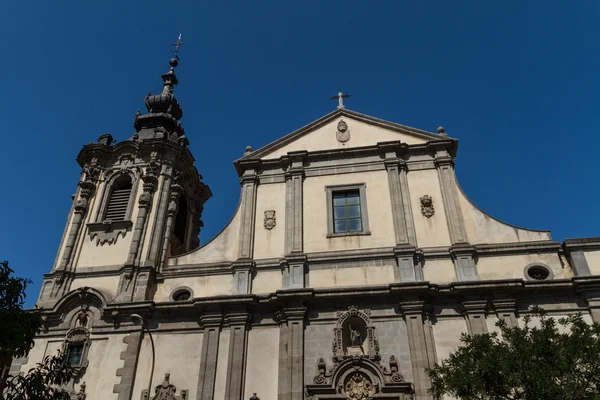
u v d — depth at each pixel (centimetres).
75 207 2750
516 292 2150
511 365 1487
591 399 1389
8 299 1390
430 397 1945
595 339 1539
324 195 2594
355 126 2823
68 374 1530
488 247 2303
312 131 2847
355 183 2605
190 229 3058
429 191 2522
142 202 2709
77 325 2361
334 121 2867
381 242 2392
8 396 1391
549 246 2277
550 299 2136
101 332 2306
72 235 2650
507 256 2288
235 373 2098
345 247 2403
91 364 2230
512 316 2091
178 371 2170
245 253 2452
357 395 1997
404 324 2131
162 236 2644
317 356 2108
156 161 2878
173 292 2431
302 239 2458
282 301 2225
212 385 2097
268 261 2412
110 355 2242
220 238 2577
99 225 2683
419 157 2647
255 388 2069
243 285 2355
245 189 2683
